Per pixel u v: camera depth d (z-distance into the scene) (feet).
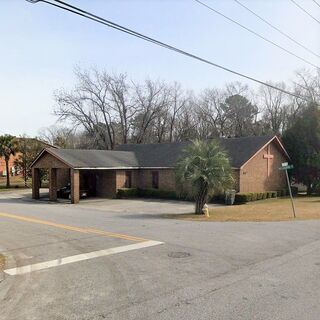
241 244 39.09
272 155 113.39
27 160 168.04
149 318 19.95
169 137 189.67
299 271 28.55
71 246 40.24
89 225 55.88
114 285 25.96
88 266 31.48
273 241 40.57
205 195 69.36
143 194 115.65
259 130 194.39
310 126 118.52
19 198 118.32
